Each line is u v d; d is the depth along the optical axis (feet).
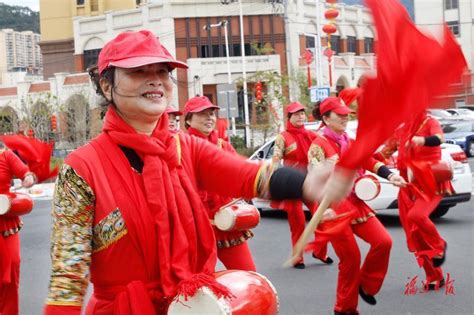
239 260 17.78
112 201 9.07
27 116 126.41
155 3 164.25
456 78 6.33
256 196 9.63
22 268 31.81
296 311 21.76
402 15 6.46
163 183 9.21
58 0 191.42
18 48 396.57
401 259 28.48
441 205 37.19
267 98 110.52
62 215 9.18
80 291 9.03
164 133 9.52
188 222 9.32
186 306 8.80
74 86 150.51
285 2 106.73
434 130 21.77
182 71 157.28
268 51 141.69
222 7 160.66
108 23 172.45
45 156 14.98
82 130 120.47
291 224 29.60
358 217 18.86
